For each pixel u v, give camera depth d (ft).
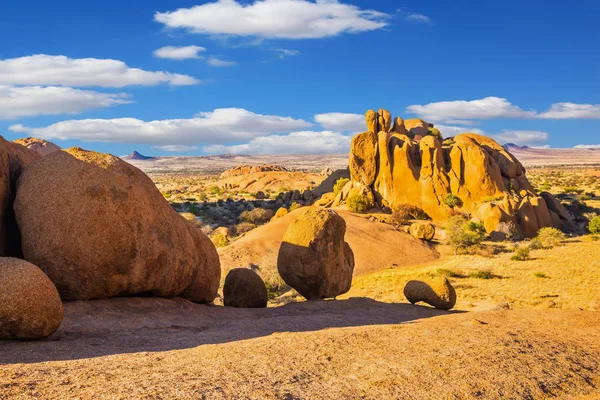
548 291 113.19
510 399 24.82
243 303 65.16
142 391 21.47
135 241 45.09
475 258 171.73
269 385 23.58
